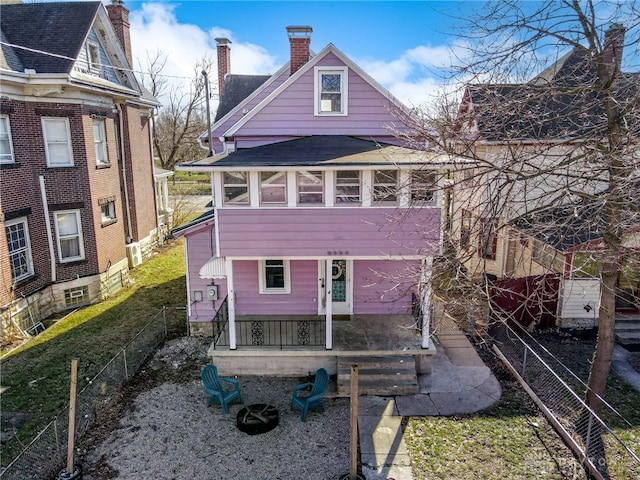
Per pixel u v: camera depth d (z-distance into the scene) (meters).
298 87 13.42
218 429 9.95
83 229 17.19
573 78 9.80
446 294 11.41
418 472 8.56
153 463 8.88
